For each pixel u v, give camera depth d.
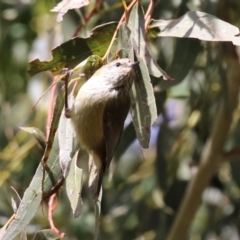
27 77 4.34
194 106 4.23
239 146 4.26
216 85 4.21
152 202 4.27
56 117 3.95
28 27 4.32
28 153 4.28
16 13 4.30
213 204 4.30
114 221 4.29
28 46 4.33
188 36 3.96
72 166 3.94
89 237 4.29
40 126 4.28
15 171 4.29
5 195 4.26
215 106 4.23
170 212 4.22
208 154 4.21
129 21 3.96
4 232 3.94
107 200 4.29
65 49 3.97
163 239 4.23
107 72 3.95
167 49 4.12
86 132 3.96
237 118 4.27
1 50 4.33
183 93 4.21
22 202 3.94
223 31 3.95
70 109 3.96
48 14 4.31
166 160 4.21
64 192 4.29
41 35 4.32
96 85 3.96
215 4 4.09
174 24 3.97
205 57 4.18
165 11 4.10
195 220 4.34
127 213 4.29
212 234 4.29
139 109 3.93
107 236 4.29
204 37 3.95
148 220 4.26
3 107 4.33
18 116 4.37
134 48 3.95
